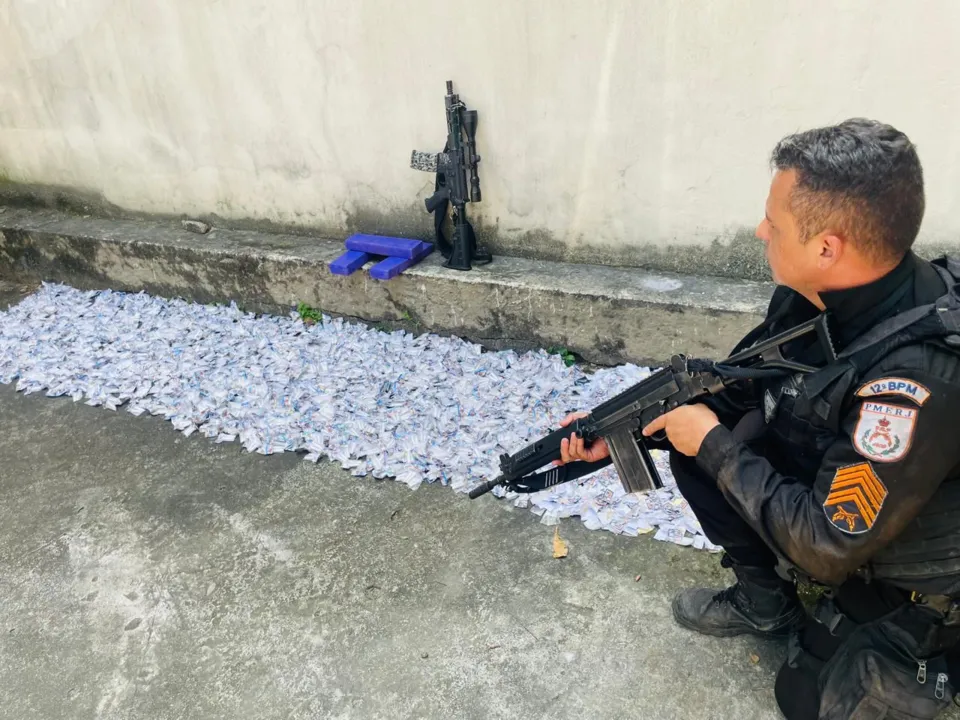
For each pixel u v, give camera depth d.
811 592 1.50
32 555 2.54
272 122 3.46
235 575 2.37
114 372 3.49
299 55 3.21
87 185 4.17
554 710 1.87
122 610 2.29
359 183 3.43
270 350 3.49
